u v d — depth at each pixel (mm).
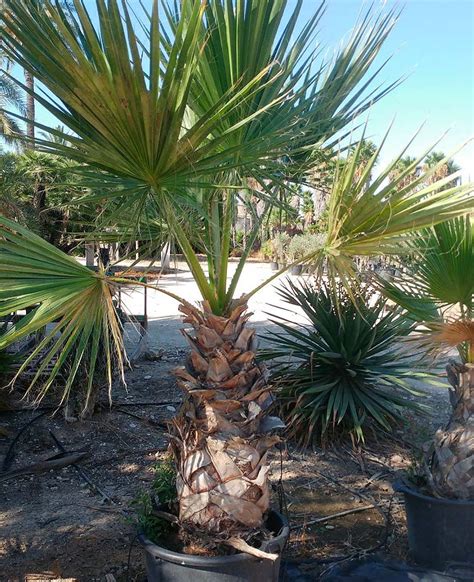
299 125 3139
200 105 2967
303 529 4184
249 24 2777
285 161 3359
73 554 3820
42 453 5398
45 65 2246
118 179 2652
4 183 7750
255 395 2967
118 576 3594
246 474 2936
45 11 2219
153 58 2129
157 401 6867
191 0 2830
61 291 2766
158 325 11844
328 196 3123
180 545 3045
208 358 2973
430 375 5742
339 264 2885
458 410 3637
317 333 5926
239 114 2855
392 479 5062
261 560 2869
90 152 2498
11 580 3520
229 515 2922
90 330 2906
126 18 2023
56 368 2807
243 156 2885
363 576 3459
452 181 3035
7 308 2604
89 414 6070
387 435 5871
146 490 4672
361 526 4281
